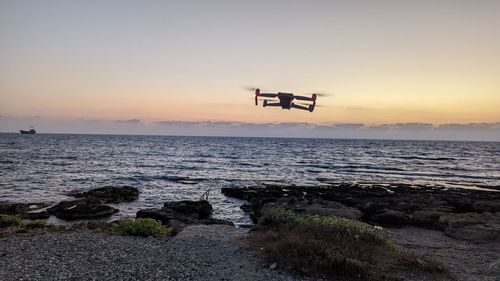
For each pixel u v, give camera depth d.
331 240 12.87
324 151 129.88
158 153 97.38
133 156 83.19
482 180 52.25
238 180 46.50
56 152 88.88
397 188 39.88
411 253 12.89
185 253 11.91
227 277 9.82
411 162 84.56
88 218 23.78
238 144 189.50
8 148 100.88
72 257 10.94
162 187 39.16
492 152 148.12
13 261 10.37
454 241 17.70
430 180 51.28
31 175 44.22
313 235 13.09
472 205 26.16
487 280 11.10
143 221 15.16
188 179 46.03
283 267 10.57
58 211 24.55
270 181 46.50
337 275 10.16
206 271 10.22
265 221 16.67
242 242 13.31
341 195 32.28
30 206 26.53
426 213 22.20
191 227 15.96
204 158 83.56
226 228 15.90
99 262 10.56
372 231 13.76
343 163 77.75
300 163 75.56
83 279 9.11
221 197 33.91
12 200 29.22
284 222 15.45
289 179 49.22
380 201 28.59
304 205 24.52
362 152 128.12
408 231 20.52
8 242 12.65
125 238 13.84
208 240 13.63
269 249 11.98
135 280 9.23
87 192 32.12
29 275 9.24
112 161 68.06
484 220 20.14
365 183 45.81
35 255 11.03
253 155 99.25
